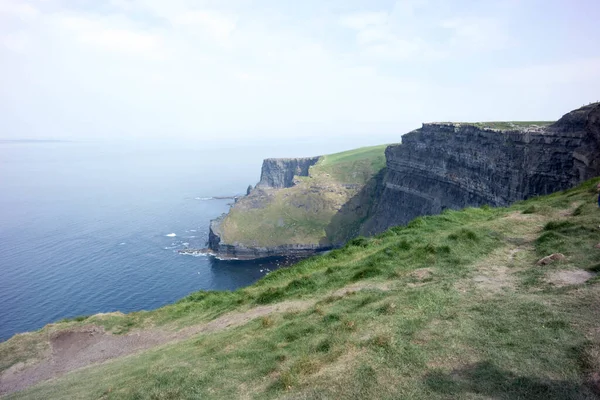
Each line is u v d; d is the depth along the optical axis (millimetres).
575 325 10273
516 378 8547
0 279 117125
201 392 11625
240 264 147875
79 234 174125
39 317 92188
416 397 8539
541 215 24453
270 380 11406
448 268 17922
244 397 10695
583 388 7867
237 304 24922
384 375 9688
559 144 75250
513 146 89250
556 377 8359
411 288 16328
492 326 11180
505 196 91438
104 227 188625
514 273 15648
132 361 19172
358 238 32844
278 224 185250
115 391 14070
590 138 61156
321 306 17266
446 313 12719
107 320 29172
